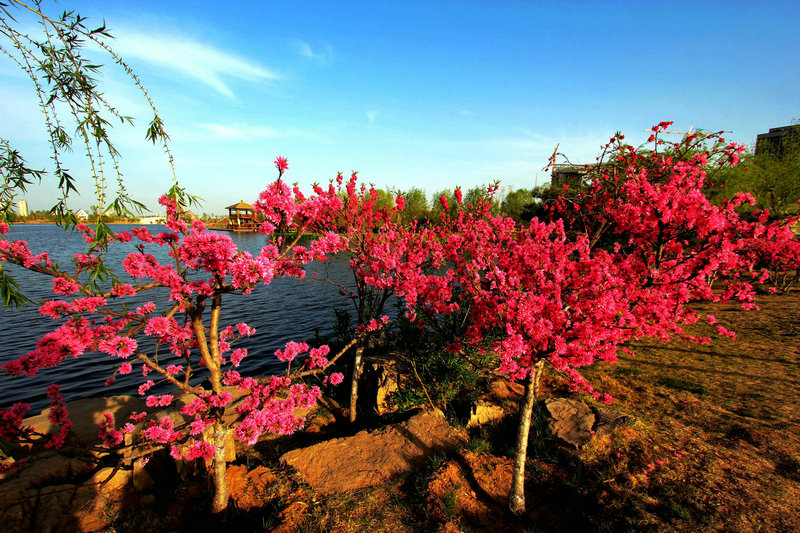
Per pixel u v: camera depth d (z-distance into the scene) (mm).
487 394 7609
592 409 6660
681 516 4480
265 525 4668
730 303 14102
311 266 33906
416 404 7660
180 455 4855
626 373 8328
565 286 5039
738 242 5094
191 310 4441
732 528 4277
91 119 3021
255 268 3967
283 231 4531
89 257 3746
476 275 5355
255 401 4750
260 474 5719
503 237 6723
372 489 5316
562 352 4262
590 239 7262
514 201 45281
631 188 5301
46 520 4738
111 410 7402
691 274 5152
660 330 5363
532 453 5961
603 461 5559
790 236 4902
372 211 7961
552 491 5211
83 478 5750
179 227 4055
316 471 5730
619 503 4785
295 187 5688
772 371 8203
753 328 11102
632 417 6332
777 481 4934
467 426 6684
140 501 5328
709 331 11039
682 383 7742
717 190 13062
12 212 3160
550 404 6820
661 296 5047
